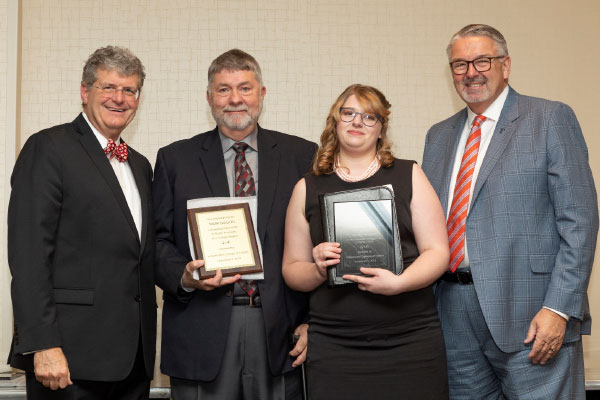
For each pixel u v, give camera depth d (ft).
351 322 6.60
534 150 7.34
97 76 7.22
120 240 7.02
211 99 7.89
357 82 11.16
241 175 7.78
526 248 7.27
